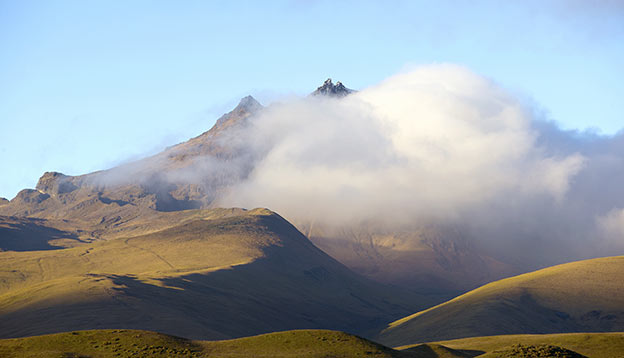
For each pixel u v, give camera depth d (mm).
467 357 115312
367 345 102812
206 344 101188
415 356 107375
